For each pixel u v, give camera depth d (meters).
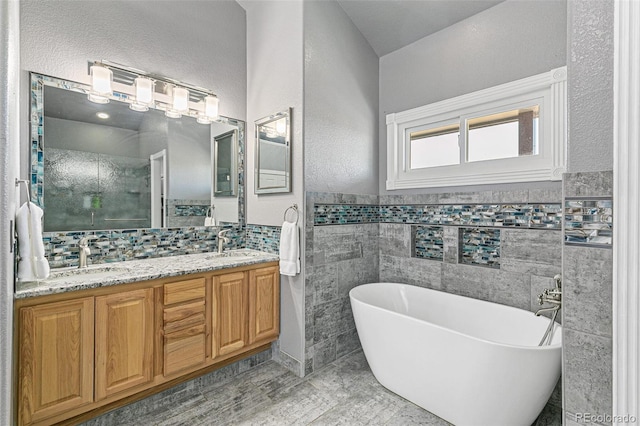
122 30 2.21
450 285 2.55
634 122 0.84
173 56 2.46
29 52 1.84
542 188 2.10
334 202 2.62
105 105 2.14
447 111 2.60
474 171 2.47
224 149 2.78
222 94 2.76
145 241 2.32
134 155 2.27
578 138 1.13
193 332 2.01
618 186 0.87
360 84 2.90
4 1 0.70
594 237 1.10
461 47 2.53
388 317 2.00
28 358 1.44
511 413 1.59
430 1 2.45
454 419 1.77
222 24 2.77
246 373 2.38
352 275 2.76
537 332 1.90
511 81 2.25
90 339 1.61
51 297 1.50
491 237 2.42
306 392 2.13
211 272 2.11
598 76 1.08
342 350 2.64
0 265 0.69
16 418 1.41
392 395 2.09
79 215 2.02
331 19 2.62
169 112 2.44
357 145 2.85
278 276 2.53
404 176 2.93
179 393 2.05
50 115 1.92
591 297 1.10
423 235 2.83
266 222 2.71
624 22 0.86
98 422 1.74
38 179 1.87
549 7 2.08
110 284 1.66
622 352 0.86
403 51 2.93
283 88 2.54
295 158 2.43
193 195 2.58
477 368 1.62
